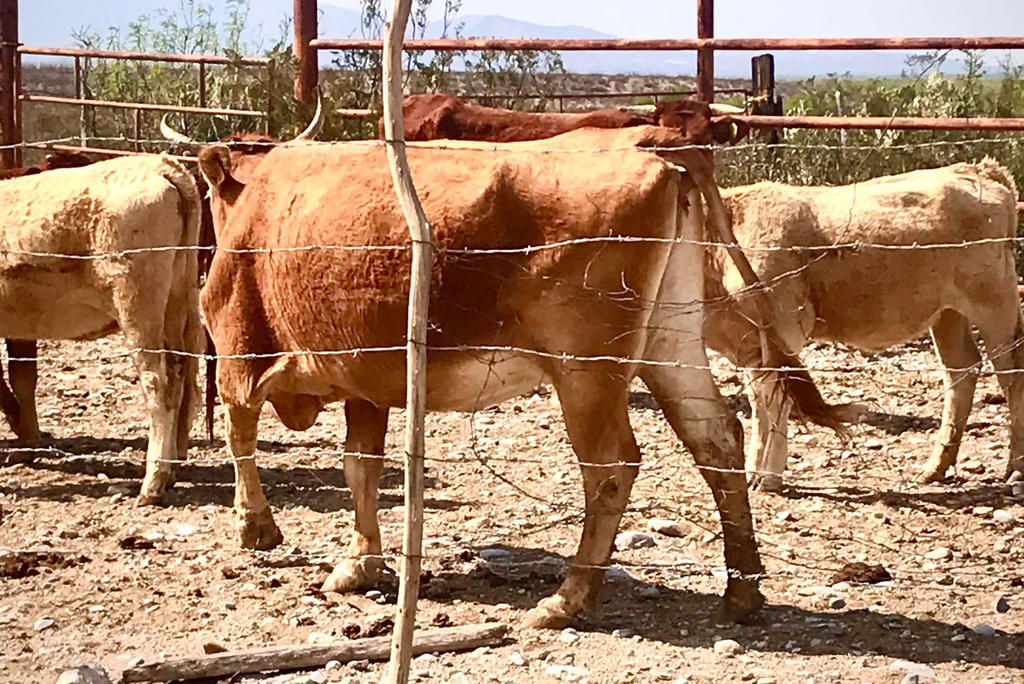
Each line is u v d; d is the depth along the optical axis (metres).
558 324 5.57
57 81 27.12
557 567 6.51
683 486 7.72
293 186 6.15
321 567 6.57
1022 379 7.88
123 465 8.40
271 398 6.46
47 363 11.13
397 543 6.85
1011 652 5.42
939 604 5.98
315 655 5.38
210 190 6.60
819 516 7.29
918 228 7.82
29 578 6.37
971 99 12.73
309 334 6.07
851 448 8.57
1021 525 7.12
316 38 11.83
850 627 5.72
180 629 5.77
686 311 5.71
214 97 14.70
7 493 7.81
